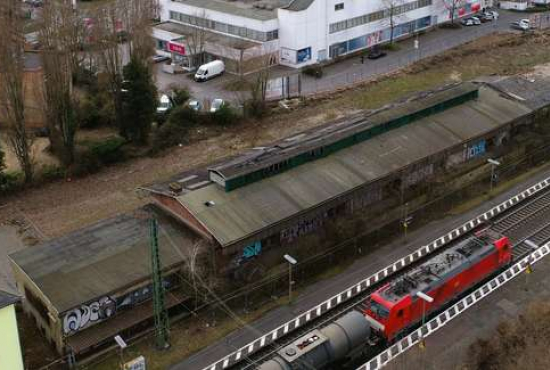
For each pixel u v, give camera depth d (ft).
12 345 121.08
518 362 134.00
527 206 195.31
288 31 308.81
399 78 300.40
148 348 141.38
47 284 140.36
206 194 164.04
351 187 174.09
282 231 167.02
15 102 200.85
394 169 183.73
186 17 340.18
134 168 224.33
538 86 246.88
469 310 150.00
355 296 157.28
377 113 205.98
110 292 139.33
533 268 165.07
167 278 149.69
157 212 168.66
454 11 379.76
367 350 139.23
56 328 136.26
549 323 143.74
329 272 166.20
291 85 288.71
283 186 170.60
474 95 223.71
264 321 149.38
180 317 149.69
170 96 274.16
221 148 236.84
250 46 304.91
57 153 227.20
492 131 210.79
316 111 266.36
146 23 273.54
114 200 203.72
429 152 193.47
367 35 338.75
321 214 173.99
